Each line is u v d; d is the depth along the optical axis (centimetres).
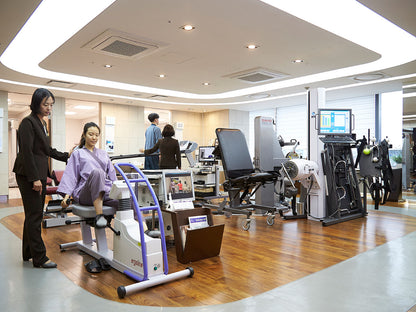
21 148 255
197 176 680
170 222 338
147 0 357
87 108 1234
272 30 439
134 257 239
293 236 382
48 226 431
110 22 413
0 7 367
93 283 233
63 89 798
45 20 436
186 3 364
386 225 448
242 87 800
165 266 235
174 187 379
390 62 599
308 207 499
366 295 213
